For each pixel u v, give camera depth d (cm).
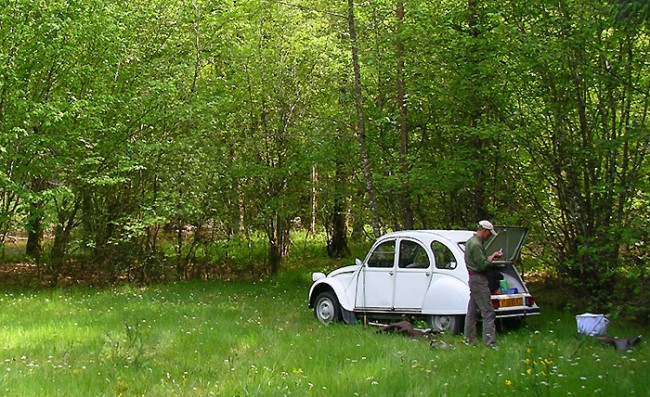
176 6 1853
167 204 1717
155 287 1750
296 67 1905
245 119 1923
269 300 1491
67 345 915
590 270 1191
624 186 1170
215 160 1839
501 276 1044
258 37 1917
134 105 1677
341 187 1781
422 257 1082
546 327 1080
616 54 1165
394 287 1105
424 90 1384
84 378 714
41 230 1938
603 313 1166
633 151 1173
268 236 1975
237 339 970
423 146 1565
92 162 1559
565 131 1223
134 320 1136
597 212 1212
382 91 1594
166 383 706
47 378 709
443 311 1024
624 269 1143
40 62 1544
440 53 1315
